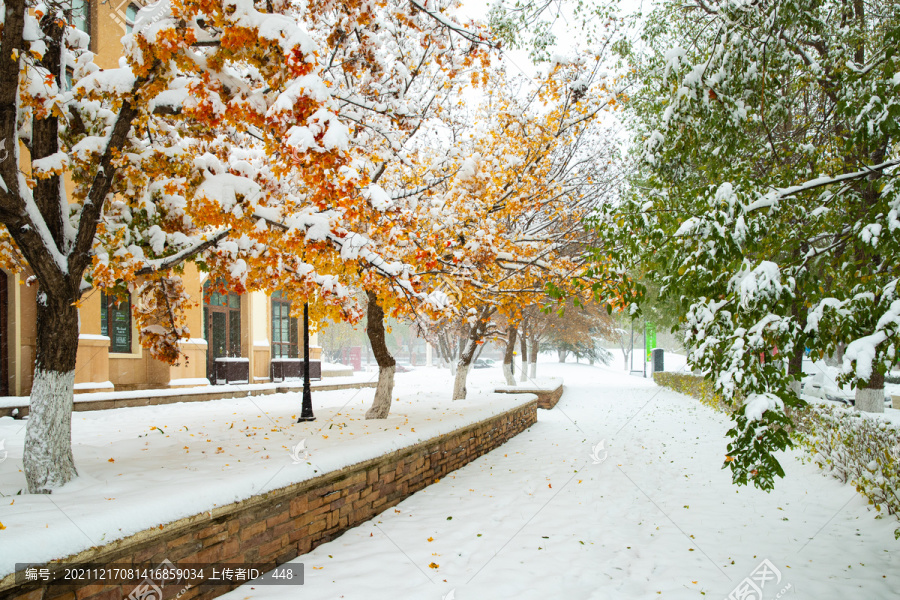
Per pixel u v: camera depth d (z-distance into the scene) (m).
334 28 5.70
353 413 10.29
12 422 8.63
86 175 4.90
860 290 4.23
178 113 4.79
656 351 33.44
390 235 5.52
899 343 3.60
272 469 4.63
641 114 9.46
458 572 4.48
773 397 3.79
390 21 6.95
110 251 4.84
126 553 3.22
